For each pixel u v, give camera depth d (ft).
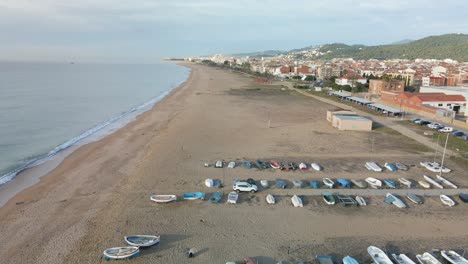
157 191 136.98
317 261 94.12
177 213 119.85
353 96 401.08
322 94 444.55
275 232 108.68
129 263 92.79
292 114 303.07
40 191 138.31
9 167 167.94
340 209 123.65
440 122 264.93
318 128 247.91
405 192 137.59
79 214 118.83
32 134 232.73
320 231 109.50
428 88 363.76
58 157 182.80
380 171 159.22
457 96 309.83
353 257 95.96
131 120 280.72
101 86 569.64
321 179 150.20
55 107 340.59
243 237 105.81
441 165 159.43
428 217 118.73
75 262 92.73
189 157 178.19
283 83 612.29
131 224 112.16
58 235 105.70
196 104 355.15
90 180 149.07
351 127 239.91
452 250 99.55
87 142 212.43
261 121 271.08
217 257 95.91
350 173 157.48
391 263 91.09
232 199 127.24
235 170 159.74
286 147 198.39
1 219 115.55
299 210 122.62
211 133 229.66
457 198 132.87
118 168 163.32
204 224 112.88
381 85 431.43
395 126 254.47
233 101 379.96
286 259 95.30
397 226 112.88
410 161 175.11
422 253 98.68
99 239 103.65
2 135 227.61
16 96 409.90
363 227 112.16
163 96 437.17
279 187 141.08
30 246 99.91
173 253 97.50
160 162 170.30
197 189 139.13
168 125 254.68
